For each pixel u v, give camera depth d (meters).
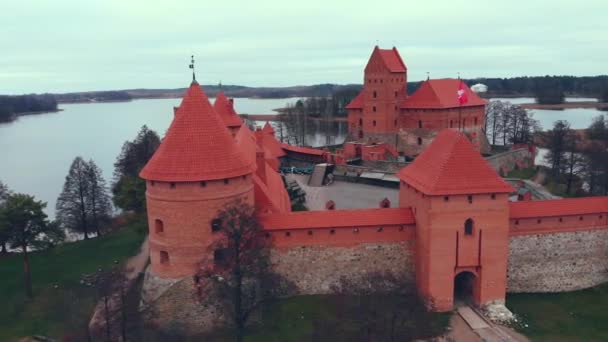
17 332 45.41
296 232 43.78
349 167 90.69
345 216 44.34
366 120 99.00
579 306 44.66
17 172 133.25
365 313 36.38
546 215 45.38
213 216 40.53
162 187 40.09
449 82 98.94
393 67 95.88
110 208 83.19
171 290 40.50
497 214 41.88
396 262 45.12
